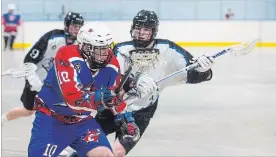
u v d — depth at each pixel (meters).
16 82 15.85
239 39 30.09
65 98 4.92
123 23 29.84
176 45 6.29
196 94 13.86
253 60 23.30
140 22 5.94
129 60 6.14
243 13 31.19
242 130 9.41
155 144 8.30
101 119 6.25
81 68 4.95
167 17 30.91
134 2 30.47
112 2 30.34
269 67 20.39
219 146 8.20
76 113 5.29
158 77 6.28
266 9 31.05
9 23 28.53
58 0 30.16
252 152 7.80
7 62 21.62
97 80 5.17
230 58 24.33
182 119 10.46
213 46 30.12
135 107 6.30
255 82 16.20
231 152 7.79
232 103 12.41
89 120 5.50
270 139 8.72
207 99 13.04
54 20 30.16
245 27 30.06
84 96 4.87
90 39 4.88
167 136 8.91
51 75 5.29
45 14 30.23
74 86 4.86
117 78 5.26
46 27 29.81
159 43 6.21
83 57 5.02
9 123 9.86
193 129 9.50
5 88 14.55
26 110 7.56
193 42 30.20
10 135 8.81
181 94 13.88
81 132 5.39
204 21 30.06
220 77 17.45
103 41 4.88
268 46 30.09
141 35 5.99
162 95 13.70
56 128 5.33
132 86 5.36
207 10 31.17
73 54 4.97
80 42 5.00
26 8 30.27
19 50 28.81
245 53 6.00
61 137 5.34
